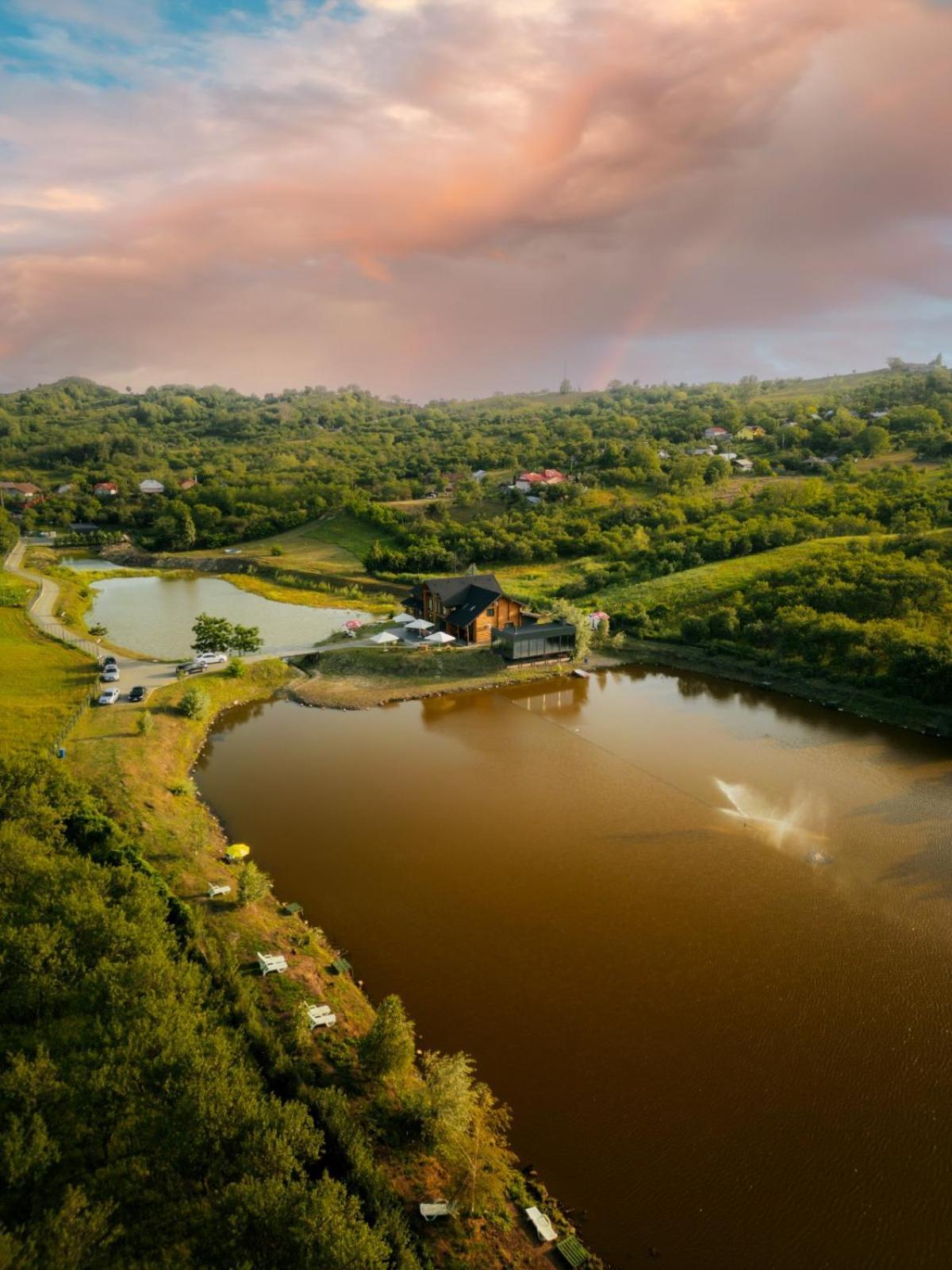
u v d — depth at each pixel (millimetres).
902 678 66062
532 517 146375
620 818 45844
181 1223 19562
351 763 53844
